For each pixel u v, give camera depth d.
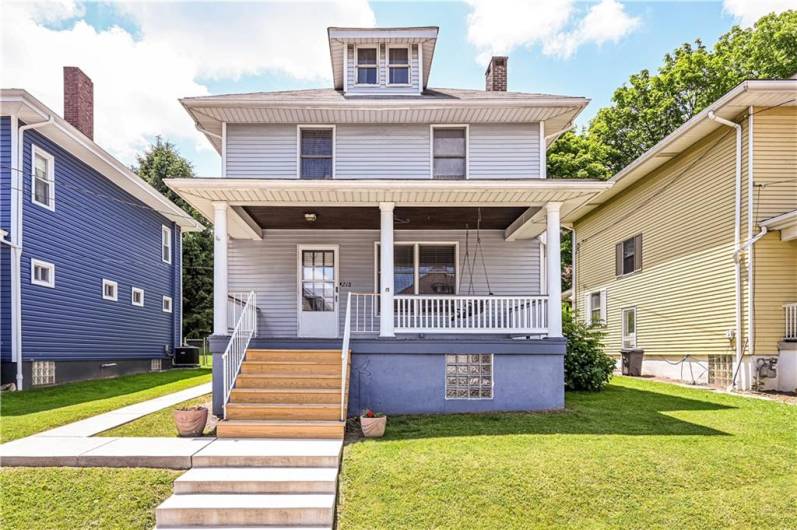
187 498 4.71
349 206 9.13
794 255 9.96
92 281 13.45
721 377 10.95
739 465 5.32
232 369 7.40
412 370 8.00
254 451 5.52
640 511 4.53
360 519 4.46
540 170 10.86
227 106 10.18
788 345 9.68
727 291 10.63
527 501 4.66
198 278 30.61
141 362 16.58
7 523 4.30
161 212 17.80
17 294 10.29
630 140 23.08
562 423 7.02
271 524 4.44
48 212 11.46
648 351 14.00
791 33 18.62
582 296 18.78
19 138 10.46
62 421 7.09
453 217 10.59
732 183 10.51
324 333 11.57
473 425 6.97
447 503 4.64
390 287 8.44
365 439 6.33
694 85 21.30
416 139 10.88
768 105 10.01
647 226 14.12
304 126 10.79
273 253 11.74
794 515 4.46
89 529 4.31
